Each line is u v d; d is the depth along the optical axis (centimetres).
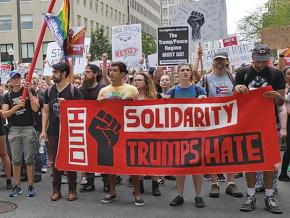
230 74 766
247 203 646
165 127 659
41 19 5600
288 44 1352
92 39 4894
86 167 690
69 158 699
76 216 633
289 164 920
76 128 694
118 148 676
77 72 1268
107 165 679
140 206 679
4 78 1406
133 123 670
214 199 713
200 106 649
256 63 637
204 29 1012
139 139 668
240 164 636
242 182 838
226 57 752
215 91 750
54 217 630
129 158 672
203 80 762
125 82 744
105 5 6994
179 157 654
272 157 626
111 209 666
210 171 645
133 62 1243
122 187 813
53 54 1268
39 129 870
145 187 811
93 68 806
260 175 751
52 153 727
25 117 744
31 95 738
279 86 647
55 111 720
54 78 718
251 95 632
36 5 5591
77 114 693
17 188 755
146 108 664
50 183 852
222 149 643
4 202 711
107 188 773
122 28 1246
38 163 870
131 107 670
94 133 686
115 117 677
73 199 719
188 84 689
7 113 723
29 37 5625
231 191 734
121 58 1251
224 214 630
